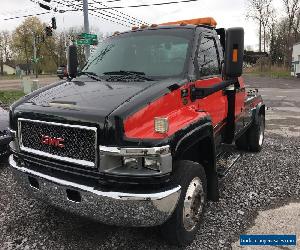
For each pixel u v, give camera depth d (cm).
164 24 492
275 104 1573
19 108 369
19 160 379
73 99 353
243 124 614
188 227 366
